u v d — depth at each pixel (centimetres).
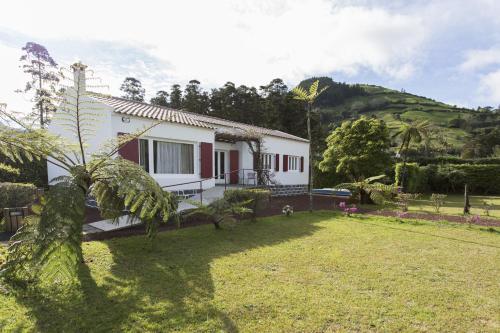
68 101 505
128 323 311
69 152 541
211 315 330
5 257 441
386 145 1791
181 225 848
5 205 816
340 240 700
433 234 785
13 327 298
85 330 297
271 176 1719
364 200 1554
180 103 3931
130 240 643
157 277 440
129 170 510
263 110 3550
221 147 1623
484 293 406
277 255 565
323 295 388
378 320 327
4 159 1229
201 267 489
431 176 2580
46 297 363
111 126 927
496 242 703
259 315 332
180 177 1166
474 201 1898
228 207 810
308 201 1614
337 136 1925
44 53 2209
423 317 336
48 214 399
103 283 411
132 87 4597
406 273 480
